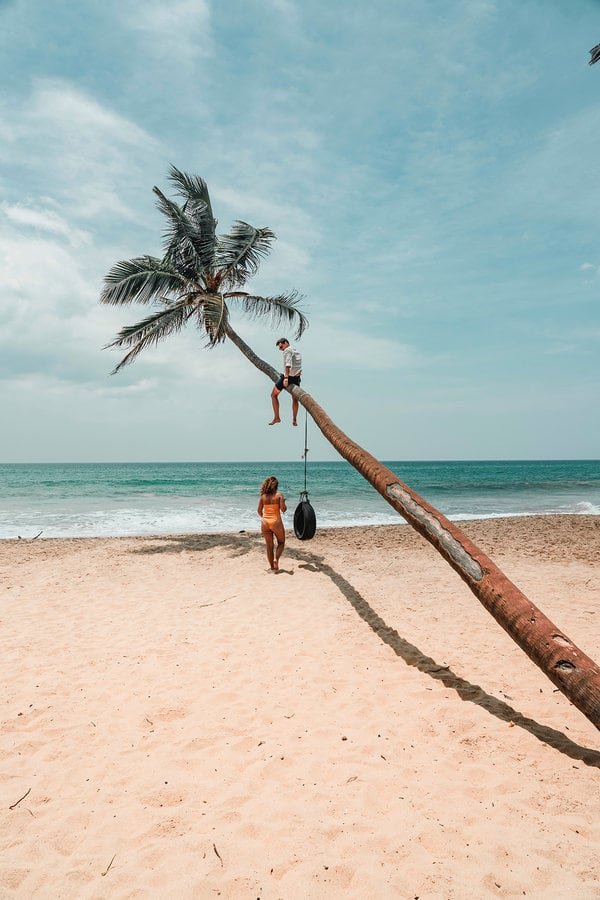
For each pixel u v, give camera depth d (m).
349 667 5.62
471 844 2.91
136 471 91.56
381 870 2.74
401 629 6.93
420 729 4.26
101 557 12.27
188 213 12.10
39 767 3.81
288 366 10.21
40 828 3.15
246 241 11.85
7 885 2.71
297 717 4.50
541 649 3.96
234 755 3.93
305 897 2.59
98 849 2.97
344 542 14.30
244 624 7.16
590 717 3.63
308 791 3.46
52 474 74.06
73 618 7.52
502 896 2.54
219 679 5.34
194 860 2.87
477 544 13.82
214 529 18.28
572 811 3.18
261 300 12.52
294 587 9.20
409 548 13.29
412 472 95.19
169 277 11.95
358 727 4.31
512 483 54.06
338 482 52.00
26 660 5.89
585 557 11.95
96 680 5.33
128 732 4.30
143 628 7.03
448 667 5.61
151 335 11.88
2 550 13.38
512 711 4.59
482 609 7.86
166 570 10.74
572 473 88.81
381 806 3.27
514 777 3.56
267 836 3.04
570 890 2.56
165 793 3.47
